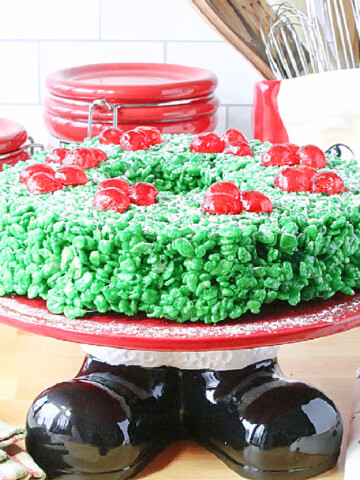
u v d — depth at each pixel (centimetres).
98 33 157
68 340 76
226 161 98
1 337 116
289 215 81
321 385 103
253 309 78
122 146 103
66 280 79
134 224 76
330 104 123
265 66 135
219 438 90
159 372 92
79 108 133
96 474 86
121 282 77
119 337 74
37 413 88
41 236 79
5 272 83
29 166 91
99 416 86
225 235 75
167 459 91
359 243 84
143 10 156
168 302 77
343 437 93
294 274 80
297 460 86
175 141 107
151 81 142
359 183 91
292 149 99
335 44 131
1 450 85
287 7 138
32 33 157
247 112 162
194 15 156
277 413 87
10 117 161
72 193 87
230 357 90
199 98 136
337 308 81
